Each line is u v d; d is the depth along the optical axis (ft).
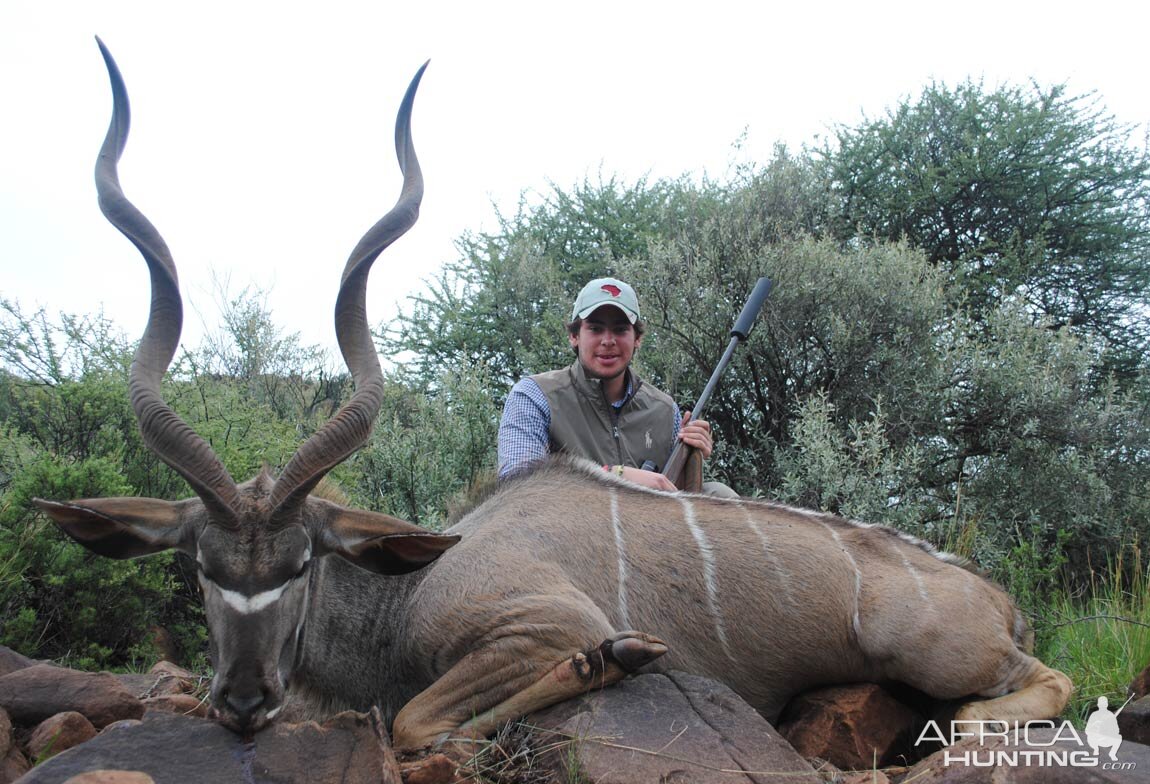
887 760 9.70
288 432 17.20
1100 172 30.40
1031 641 10.94
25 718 8.20
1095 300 31.09
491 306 29.37
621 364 13.84
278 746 7.29
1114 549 21.49
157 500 8.68
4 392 18.03
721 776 7.76
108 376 16.42
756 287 15.76
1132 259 30.63
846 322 22.18
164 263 8.91
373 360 9.23
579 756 7.89
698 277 23.06
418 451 18.26
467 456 18.70
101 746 6.99
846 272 22.25
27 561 12.33
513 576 9.52
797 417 22.22
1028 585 15.60
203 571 8.14
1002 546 20.04
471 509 11.31
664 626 10.12
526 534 10.03
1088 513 21.20
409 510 17.61
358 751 7.20
